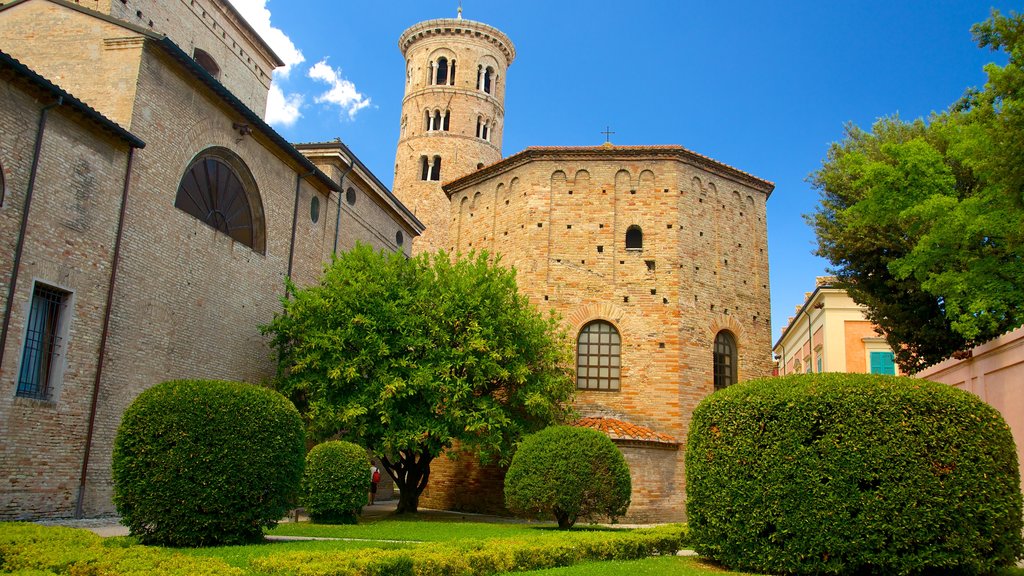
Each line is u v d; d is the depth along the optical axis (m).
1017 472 13.02
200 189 25.81
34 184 18.77
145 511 13.73
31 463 18.38
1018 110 17.09
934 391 12.95
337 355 24.83
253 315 28.23
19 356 18.14
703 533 14.05
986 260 19.84
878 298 27.41
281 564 11.33
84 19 23.20
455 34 71.50
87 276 20.25
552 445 21.08
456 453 26.75
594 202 32.53
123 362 21.41
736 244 33.72
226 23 36.56
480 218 35.66
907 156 21.53
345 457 22.31
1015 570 13.19
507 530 20.47
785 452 13.05
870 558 12.30
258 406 15.03
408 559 11.99
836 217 28.17
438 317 25.72
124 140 21.47
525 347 26.72
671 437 29.34
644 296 31.14
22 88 18.59
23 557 11.20
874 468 12.49
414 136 69.25
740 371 32.22
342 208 35.53
